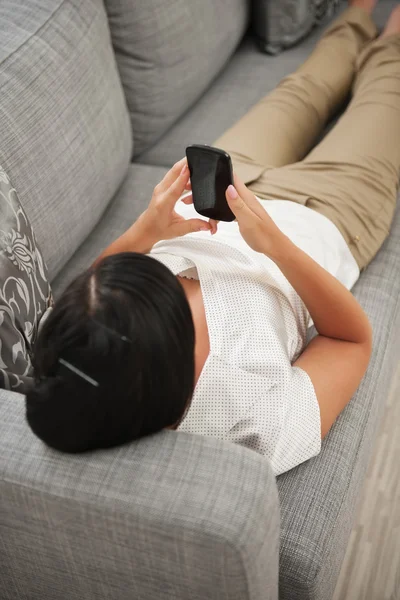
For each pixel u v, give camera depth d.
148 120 1.72
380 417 1.28
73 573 0.82
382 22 2.02
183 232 1.08
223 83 1.95
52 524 0.77
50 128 1.29
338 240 1.33
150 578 0.77
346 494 1.00
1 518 0.80
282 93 1.72
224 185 0.95
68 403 0.70
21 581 0.88
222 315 0.98
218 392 0.92
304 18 1.99
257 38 2.07
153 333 0.70
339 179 1.43
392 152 1.53
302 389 0.97
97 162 1.42
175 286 0.74
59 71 1.33
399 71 1.68
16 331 0.95
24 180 1.22
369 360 1.13
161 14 1.64
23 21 1.32
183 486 0.72
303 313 1.13
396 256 1.41
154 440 0.76
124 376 0.69
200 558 0.72
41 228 1.26
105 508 0.72
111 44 1.58
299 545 0.92
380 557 1.30
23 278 1.01
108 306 0.70
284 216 1.30
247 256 1.07
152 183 1.62
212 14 1.81
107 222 1.52
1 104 1.21
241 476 0.73
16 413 0.80
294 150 1.63
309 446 0.96
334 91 1.78
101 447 0.74
